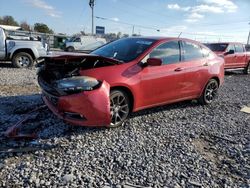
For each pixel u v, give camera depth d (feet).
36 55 38.01
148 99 16.58
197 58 20.06
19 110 17.03
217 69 21.56
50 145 12.66
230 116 19.45
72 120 13.38
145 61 16.26
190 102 22.27
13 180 9.91
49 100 14.58
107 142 13.47
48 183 9.85
